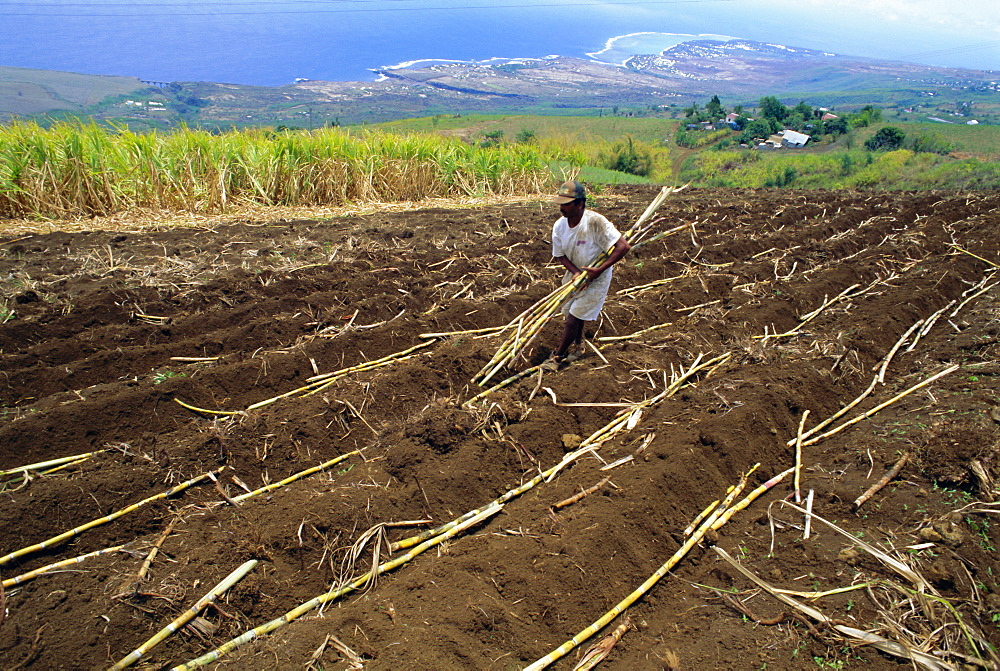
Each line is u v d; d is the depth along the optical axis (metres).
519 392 5.49
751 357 6.17
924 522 3.81
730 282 8.48
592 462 4.70
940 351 6.38
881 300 7.76
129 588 3.49
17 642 3.18
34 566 3.74
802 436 5.04
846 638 3.11
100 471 4.31
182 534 3.96
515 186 17.39
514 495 4.43
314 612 3.53
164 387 5.15
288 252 8.99
